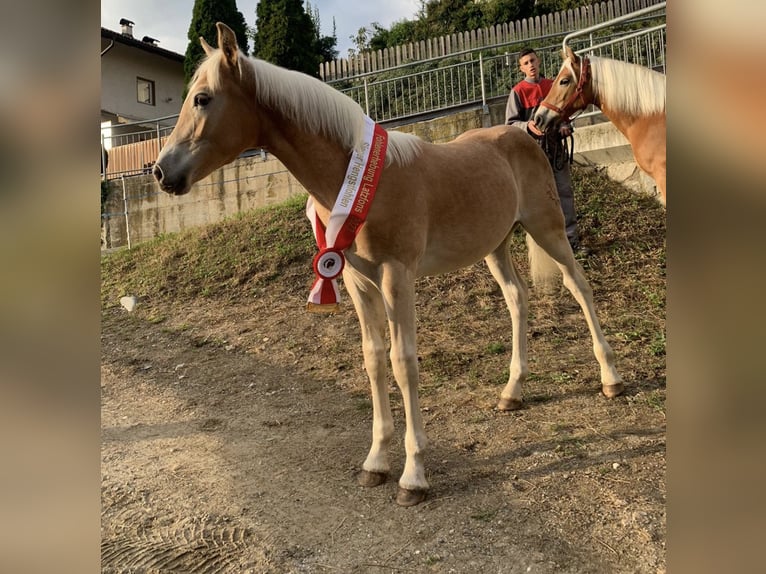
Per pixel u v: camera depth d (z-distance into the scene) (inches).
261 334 199.8
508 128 125.8
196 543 84.1
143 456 119.2
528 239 136.4
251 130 88.7
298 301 221.5
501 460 102.0
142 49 708.0
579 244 205.0
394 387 146.4
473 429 116.4
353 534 83.9
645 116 134.8
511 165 120.9
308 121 88.0
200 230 312.3
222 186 341.7
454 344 167.2
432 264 103.0
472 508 87.4
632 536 76.2
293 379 161.6
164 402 154.1
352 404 139.7
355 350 176.4
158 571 77.4
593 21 461.4
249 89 86.7
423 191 95.0
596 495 87.0
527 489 91.0
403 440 116.4
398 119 356.8
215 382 166.2
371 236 88.2
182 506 96.2
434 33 829.2
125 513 94.9
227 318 219.3
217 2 588.4
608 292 183.0
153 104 748.6
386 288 89.7
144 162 485.7
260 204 333.1
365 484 98.4
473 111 291.6
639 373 135.0
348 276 98.0
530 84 196.4
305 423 130.8
